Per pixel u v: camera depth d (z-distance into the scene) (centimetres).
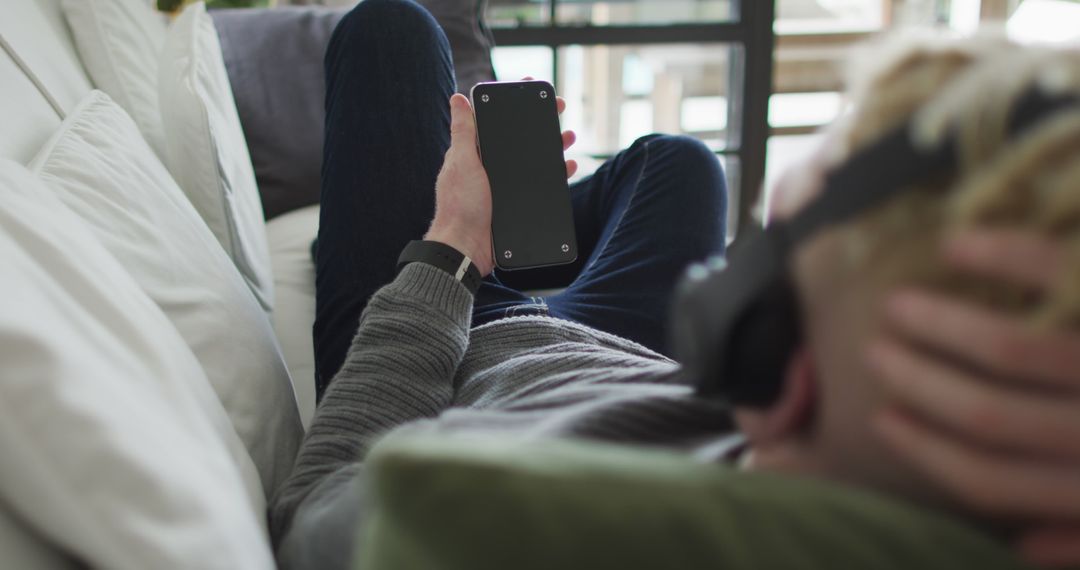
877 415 29
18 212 58
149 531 48
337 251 101
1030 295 24
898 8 356
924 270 26
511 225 94
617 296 105
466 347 82
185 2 164
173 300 77
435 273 83
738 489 30
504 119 97
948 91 28
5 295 49
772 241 33
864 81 31
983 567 27
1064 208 23
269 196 164
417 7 110
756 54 269
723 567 29
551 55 265
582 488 30
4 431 46
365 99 105
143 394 55
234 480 59
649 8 266
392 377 76
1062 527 28
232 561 52
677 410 51
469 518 30
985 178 25
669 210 110
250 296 95
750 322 33
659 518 30
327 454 71
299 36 171
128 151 91
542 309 99
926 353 27
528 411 59
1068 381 25
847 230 29
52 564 50
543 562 30
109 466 48
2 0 104
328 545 57
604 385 61
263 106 164
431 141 105
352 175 103
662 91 283
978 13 301
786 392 33
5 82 90
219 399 76
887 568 28
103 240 74
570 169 100
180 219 88
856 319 29
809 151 33
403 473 31
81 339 53
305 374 117
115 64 125
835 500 29
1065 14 288
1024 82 26
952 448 27
